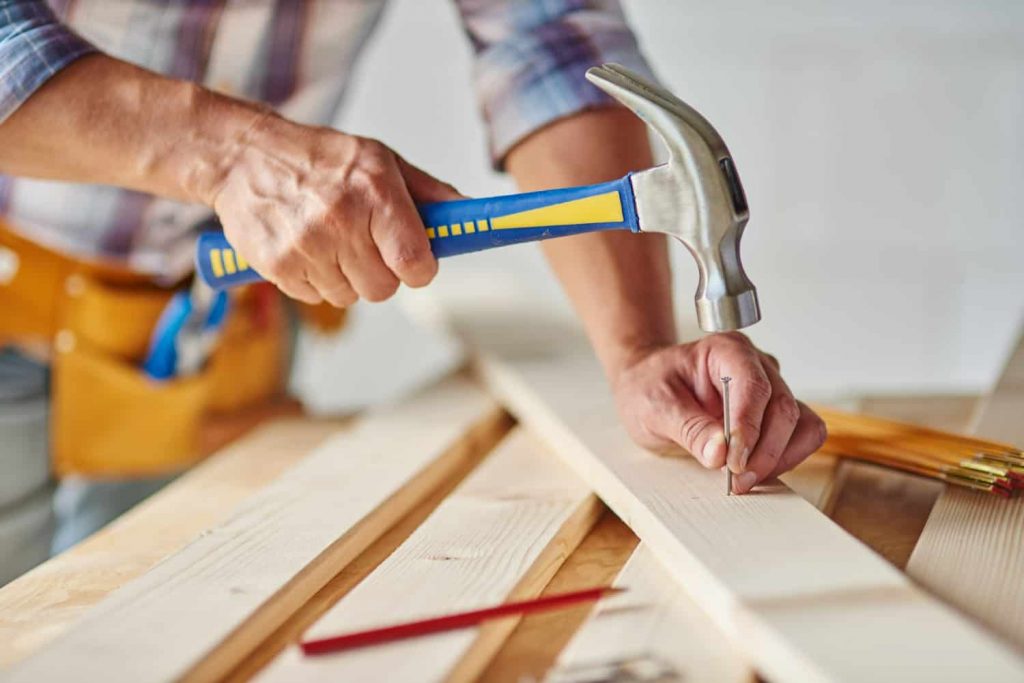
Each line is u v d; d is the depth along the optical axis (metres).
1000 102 3.19
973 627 0.78
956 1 3.11
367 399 3.53
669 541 0.96
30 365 1.72
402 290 2.61
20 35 1.08
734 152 3.29
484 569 0.98
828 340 3.41
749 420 1.07
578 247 1.29
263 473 1.48
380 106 3.31
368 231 1.07
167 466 1.80
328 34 1.58
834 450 1.27
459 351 2.03
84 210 1.61
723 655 0.82
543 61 1.35
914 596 0.83
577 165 1.33
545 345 1.91
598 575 1.05
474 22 1.44
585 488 1.22
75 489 1.84
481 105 1.41
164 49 1.52
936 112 3.21
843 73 3.21
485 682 0.84
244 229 1.10
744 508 1.03
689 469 1.14
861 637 0.77
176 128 1.10
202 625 0.88
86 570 1.12
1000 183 3.25
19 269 1.66
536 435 1.47
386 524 1.20
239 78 1.58
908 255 3.33
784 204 3.32
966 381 3.39
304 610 0.99
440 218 1.09
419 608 0.90
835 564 0.89
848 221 3.32
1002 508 1.09
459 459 1.47
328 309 2.02
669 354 1.20
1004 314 3.34
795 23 3.17
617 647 0.84
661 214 1.02
